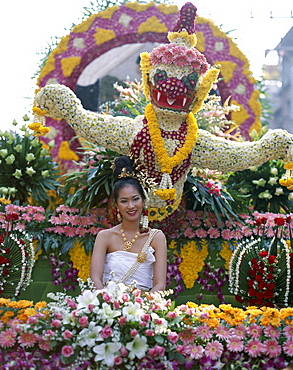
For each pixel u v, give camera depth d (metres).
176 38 3.90
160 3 6.59
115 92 7.17
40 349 2.58
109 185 4.20
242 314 2.75
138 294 2.77
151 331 2.55
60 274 4.02
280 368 2.61
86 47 6.18
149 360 2.53
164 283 3.27
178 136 3.84
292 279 3.39
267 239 4.20
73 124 3.89
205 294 4.11
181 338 2.65
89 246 4.03
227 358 2.65
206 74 3.91
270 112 6.95
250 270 3.51
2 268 3.34
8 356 2.57
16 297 3.60
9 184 4.60
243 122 6.09
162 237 3.40
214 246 4.14
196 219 4.26
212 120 4.73
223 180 4.75
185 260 4.12
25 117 4.77
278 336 2.68
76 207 4.32
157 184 3.83
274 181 4.56
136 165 3.80
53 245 3.98
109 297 2.63
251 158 3.93
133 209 3.34
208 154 3.91
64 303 2.72
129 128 3.86
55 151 5.95
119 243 3.37
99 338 2.49
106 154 4.28
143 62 3.91
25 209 4.09
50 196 5.01
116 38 6.19
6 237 3.45
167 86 3.73
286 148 3.94
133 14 6.24
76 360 2.50
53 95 3.87
